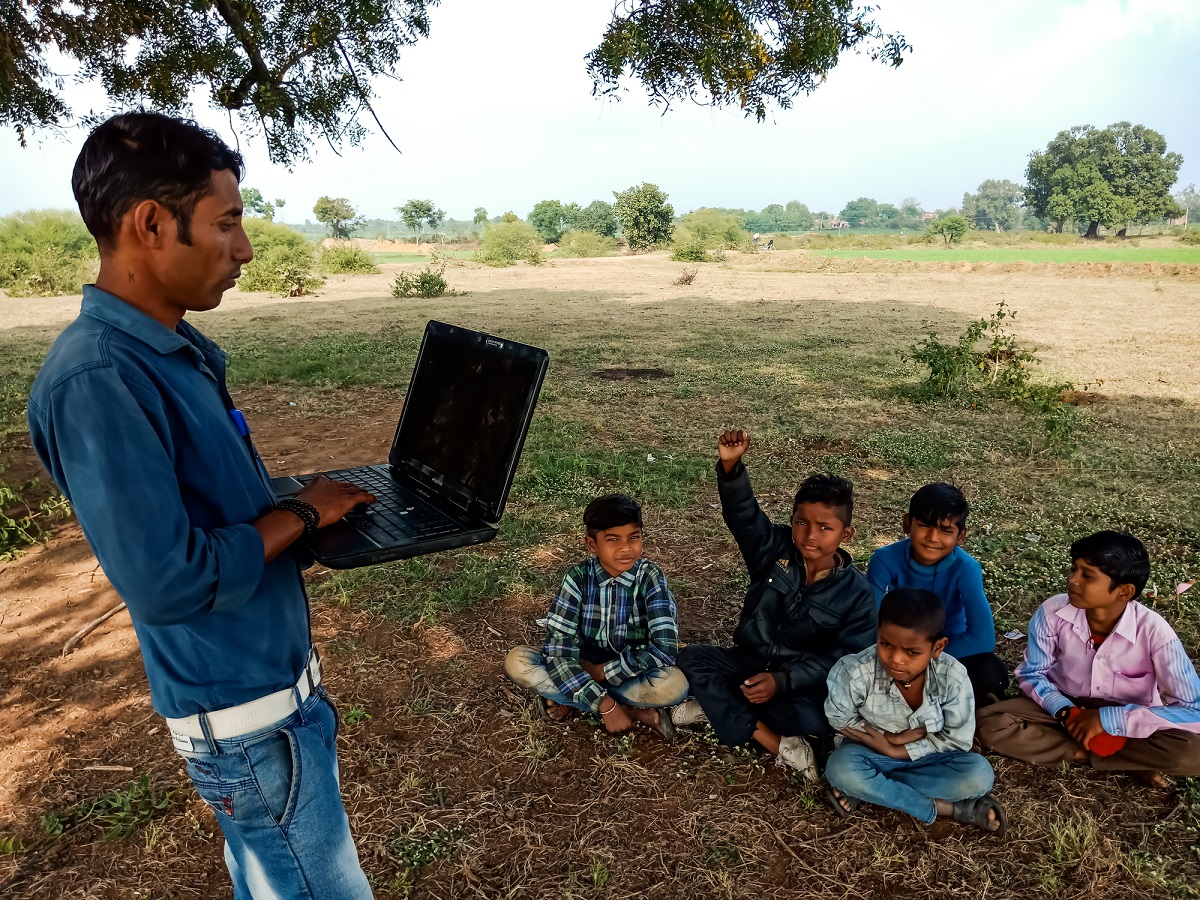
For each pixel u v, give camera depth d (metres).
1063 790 2.74
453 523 1.82
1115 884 2.34
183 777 2.82
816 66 6.88
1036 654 3.05
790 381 9.84
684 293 23.16
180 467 1.35
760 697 2.85
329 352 11.86
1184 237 68.19
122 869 2.43
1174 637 2.81
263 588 1.49
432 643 3.69
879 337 13.69
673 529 5.02
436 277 22.88
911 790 2.57
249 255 1.45
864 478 6.07
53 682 3.44
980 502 5.48
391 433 7.53
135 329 1.31
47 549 4.87
